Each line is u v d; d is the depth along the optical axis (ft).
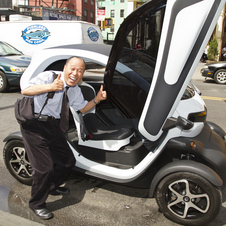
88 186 9.21
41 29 35.91
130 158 8.05
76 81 6.39
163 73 6.26
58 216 7.51
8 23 36.94
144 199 8.47
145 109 6.67
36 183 6.92
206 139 7.68
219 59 68.85
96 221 7.34
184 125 6.54
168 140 7.30
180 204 7.29
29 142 6.66
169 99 6.49
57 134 7.00
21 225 7.07
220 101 22.31
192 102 8.14
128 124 8.94
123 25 7.27
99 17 52.44
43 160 6.75
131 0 84.48
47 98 6.28
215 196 6.48
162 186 7.00
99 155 8.39
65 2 96.68
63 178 7.80
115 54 7.66
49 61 8.58
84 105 7.58
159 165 7.89
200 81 33.96
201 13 5.56
